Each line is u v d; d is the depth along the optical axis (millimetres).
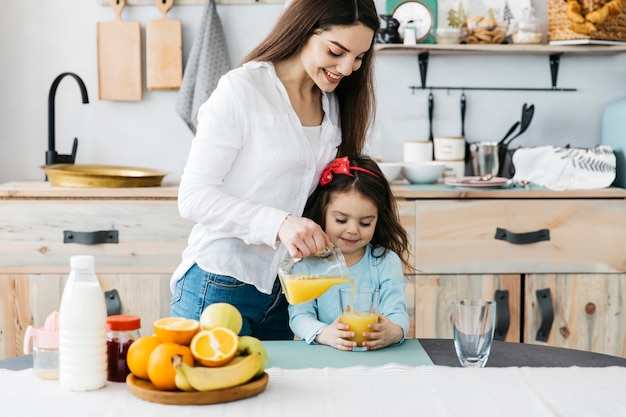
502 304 2816
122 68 3193
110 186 2814
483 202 2791
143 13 3197
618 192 2816
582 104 3270
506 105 3260
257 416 1193
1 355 2816
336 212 1900
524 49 3055
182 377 1235
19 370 1427
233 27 3207
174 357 1213
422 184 3023
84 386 1302
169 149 3256
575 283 2830
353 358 1535
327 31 1694
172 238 2809
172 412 1208
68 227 2793
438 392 1299
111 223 2801
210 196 1723
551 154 3012
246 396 1269
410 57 3225
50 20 3207
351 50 1703
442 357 1546
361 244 1924
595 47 3051
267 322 1936
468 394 1289
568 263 2820
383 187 1966
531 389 1313
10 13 3199
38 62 3223
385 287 1931
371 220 1913
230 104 1751
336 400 1262
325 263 1611
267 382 1312
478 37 3055
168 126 3248
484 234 2805
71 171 2820
